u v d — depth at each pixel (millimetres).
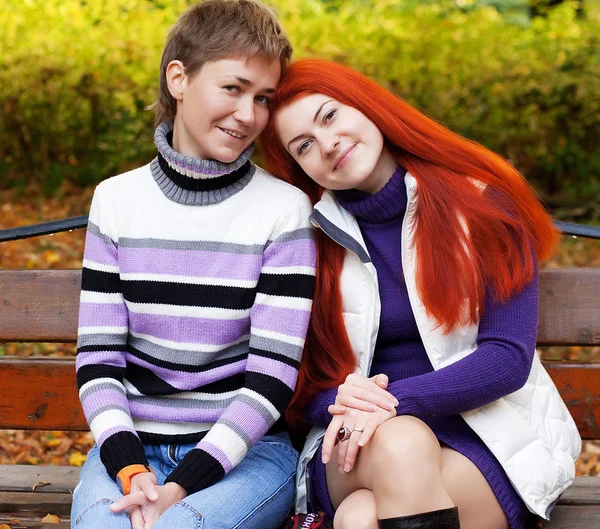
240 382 2162
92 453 2170
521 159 5828
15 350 4426
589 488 2336
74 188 6402
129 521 1866
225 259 2107
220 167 2107
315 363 2215
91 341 2158
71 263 5371
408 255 2109
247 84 2055
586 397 2414
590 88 5445
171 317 2113
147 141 5934
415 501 1810
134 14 5988
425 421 2039
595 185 5816
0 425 2537
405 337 2158
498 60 5449
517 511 1993
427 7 6043
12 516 2307
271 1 5777
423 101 5457
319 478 2117
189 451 1995
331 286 2168
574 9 6027
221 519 1896
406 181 2119
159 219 2137
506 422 2029
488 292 2051
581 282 2379
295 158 2170
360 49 5453
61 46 5852
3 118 6129
